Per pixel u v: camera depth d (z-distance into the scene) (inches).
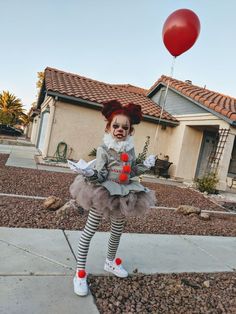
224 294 120.6
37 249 136.6
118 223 116.7
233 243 194.4
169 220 226.7
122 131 108.7
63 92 464.4
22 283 105.5
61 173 385.4
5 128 1424.7
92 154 499.5
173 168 538.9
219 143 446.6
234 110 458.6
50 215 190.9
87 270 123.2
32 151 635.5
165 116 538.0
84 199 105.0
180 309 105.3
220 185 434.9
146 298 108.8
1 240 141.3
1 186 260.4
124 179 108.1
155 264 140.6
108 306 100.0
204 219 247.1
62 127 485.1
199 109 498.0
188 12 180.4
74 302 99.2
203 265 148.6
